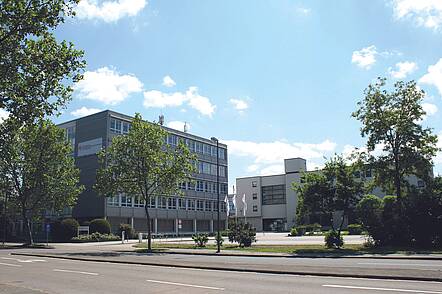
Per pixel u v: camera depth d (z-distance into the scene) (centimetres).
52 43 1709
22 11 1555
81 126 6606
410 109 3216
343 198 3153
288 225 8844
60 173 4900
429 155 3203
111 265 2120
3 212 5606
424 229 2931
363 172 3338
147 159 3678
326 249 3025
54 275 1678
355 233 6000
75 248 4006
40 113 1711
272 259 2361
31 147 4734
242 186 9606
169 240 5600
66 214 6525
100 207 6112
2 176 4781
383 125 3216
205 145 8544
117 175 3709
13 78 1609
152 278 1513
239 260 2291
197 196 8106
